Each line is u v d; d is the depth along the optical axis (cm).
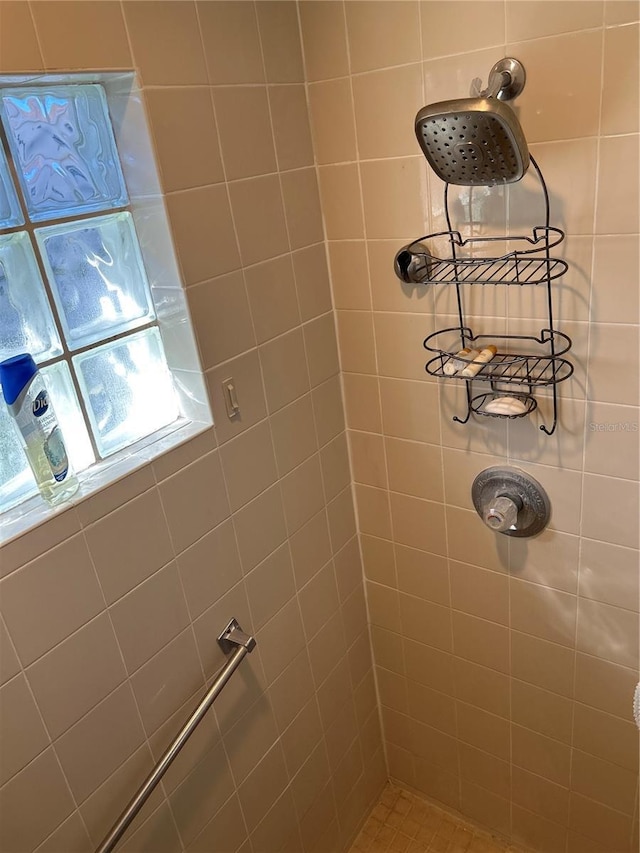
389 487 157
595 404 120
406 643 176
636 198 103
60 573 98
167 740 122
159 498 112
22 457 102
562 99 103
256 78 116
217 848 138
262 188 121
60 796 104
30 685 97
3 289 97
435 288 129
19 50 84
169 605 117
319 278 139
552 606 145
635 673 139
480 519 146
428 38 110
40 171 98
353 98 122
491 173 98
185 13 102
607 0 94
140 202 108
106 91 102
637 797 152
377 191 127
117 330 113
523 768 169
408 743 191
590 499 129
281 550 142
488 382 130
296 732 157
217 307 117
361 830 190
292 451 141
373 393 148
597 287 112
